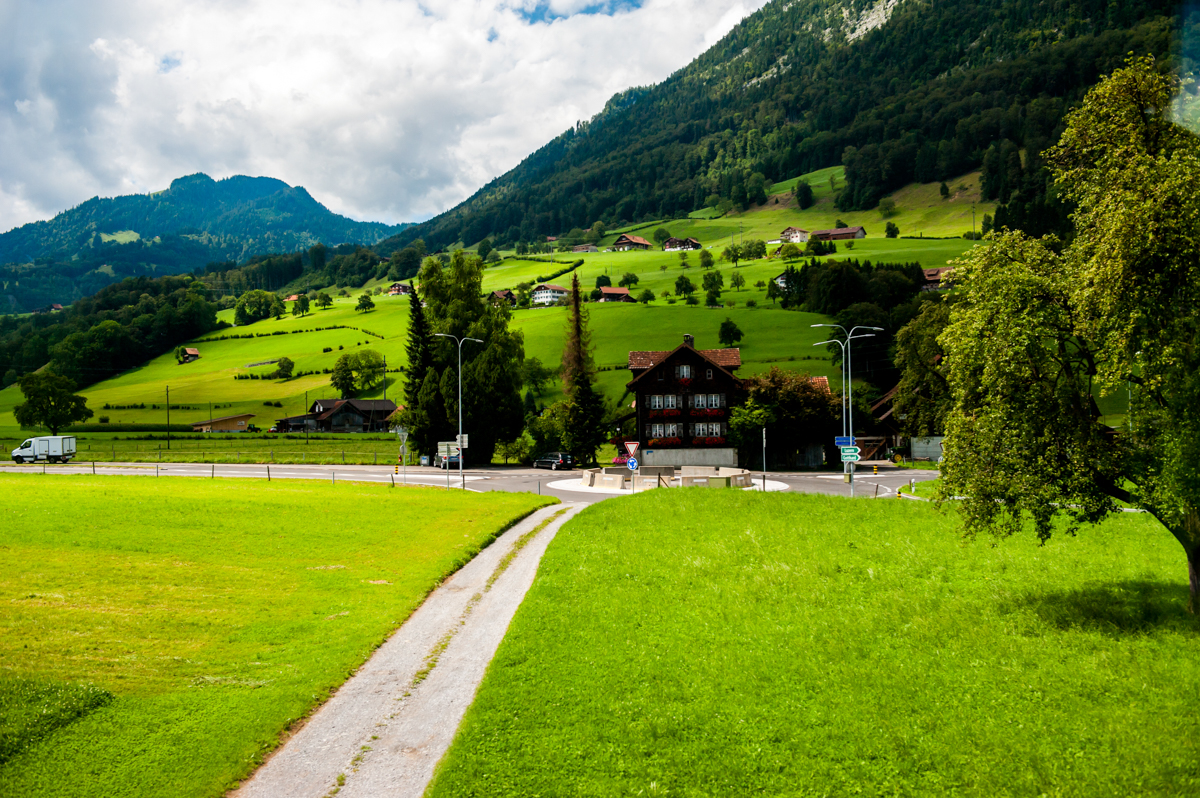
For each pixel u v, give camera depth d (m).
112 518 32.00
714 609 20.77
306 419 139.25
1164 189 16.27
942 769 11.91
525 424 100.31
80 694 13.98
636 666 16.19
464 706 14.52
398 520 36.78
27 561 24.00
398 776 11.77
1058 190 21.05
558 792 11.12
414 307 80.50
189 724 13.24
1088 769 11.74
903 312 139.25
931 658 16.61
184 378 177.38
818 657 16.80
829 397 79.50
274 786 11.46
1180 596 20.17
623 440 84.75
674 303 185.25
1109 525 31.50
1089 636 17.50
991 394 19.55
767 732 13.14
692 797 11.16
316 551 28.83
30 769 11.57
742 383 81.94
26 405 116.12
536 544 32.62
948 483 20.39
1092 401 19.20
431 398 77.06
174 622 19.06
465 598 23.16
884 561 26.62
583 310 103.50
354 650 17.53
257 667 16.30
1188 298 17.02
